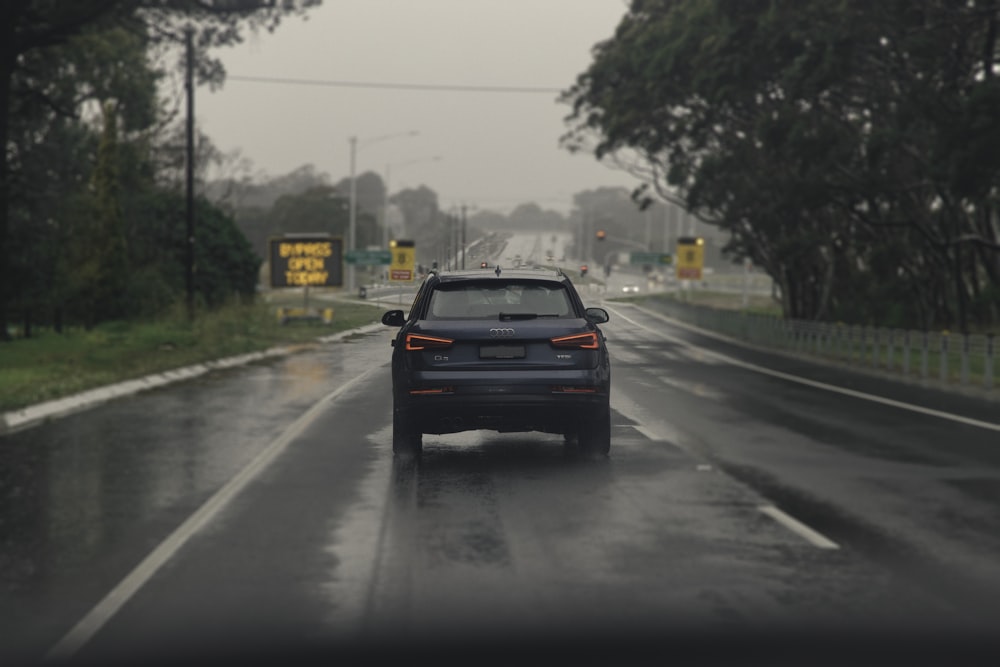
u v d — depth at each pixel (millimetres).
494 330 16062
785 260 72188
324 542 11531
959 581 10062
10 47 47969
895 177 56906
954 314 65562
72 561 10766
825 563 10695
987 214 60156
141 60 70375
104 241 61375
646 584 9867
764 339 61250
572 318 16453
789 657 7914
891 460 17625
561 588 9727
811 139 52844
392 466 16578
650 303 82500
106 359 38688
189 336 50125
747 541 11617
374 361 19625
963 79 48625
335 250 62375
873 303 70438
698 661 7828
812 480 15555
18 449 18547
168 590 9695
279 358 41438
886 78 53344
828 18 49062
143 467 16594
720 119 68938
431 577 10102
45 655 7988
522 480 15336
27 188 60656
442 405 15938
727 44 53438
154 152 82500
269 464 16828
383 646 8172
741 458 17656
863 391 31609
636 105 73938
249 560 10766
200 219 74938
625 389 30984
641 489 14672
